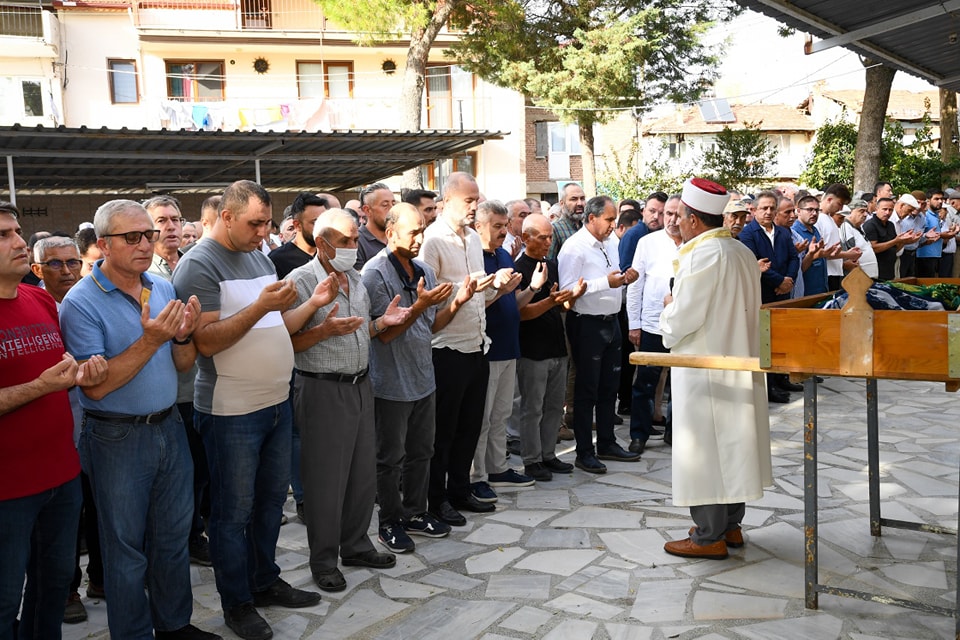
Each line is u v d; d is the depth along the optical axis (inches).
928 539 174.1
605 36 706.8
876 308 133.0
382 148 557.9
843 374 130.3
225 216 138.6
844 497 201.9
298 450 197.9
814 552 141.3
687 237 169.0
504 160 991.6
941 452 237.8
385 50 945.5
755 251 289.3
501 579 159.8
